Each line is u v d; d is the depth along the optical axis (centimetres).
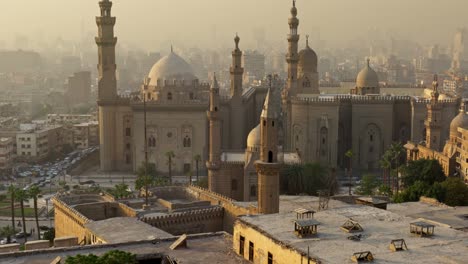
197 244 7881
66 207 11962
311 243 6372
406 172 16100
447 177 15738
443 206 10681
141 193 13900
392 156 18200
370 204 9681
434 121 17788
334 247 6238
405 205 10700
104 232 9138
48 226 15675
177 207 12138
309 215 7444
